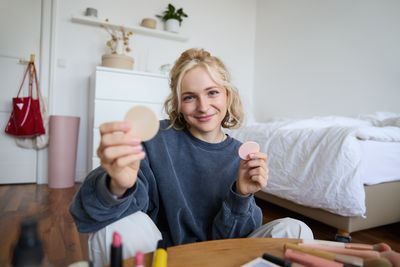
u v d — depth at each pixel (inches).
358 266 15.3
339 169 55.2
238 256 17.9
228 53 144.8
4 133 102.6
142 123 17.6
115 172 17.2
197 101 27.8
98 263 22.5
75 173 109.5
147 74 100.5
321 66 113.2
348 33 102.2
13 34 102.5
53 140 97.7
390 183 61.7
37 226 10.9
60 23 107.2
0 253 40.8
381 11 91.1
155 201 30.1
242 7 148.3
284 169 66.6
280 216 75.5
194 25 134.6
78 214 21.0
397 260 15.9
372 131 58.1
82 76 110.6
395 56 86.8
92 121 100.2
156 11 123.6
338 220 57.1
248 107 141.7
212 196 30.3
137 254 14.0
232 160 32.1
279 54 135.6
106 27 112.7
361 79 97.1
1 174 102.8
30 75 104.0
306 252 17.2
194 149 31.5
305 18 121.3
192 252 18.3
